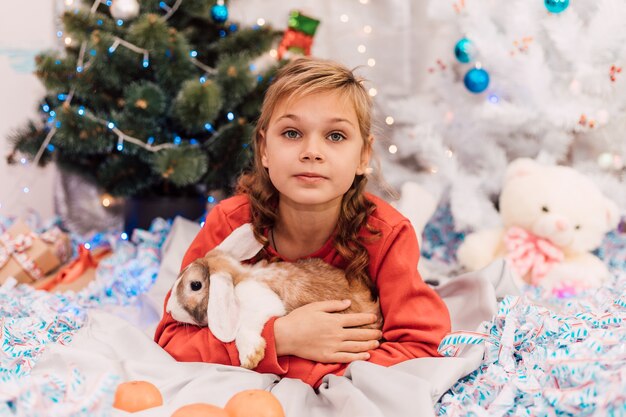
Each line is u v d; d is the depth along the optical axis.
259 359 1.23
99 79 2.17
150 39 2.05
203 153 2.19
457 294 1.74
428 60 2.77
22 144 2.31
